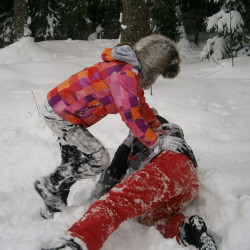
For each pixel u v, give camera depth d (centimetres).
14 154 354
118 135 406
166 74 239
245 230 209
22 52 1104
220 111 476
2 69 720
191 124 434
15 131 409
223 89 589
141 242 231
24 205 284
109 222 205
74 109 238
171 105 495
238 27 841
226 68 773
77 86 235
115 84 222
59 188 254
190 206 261
